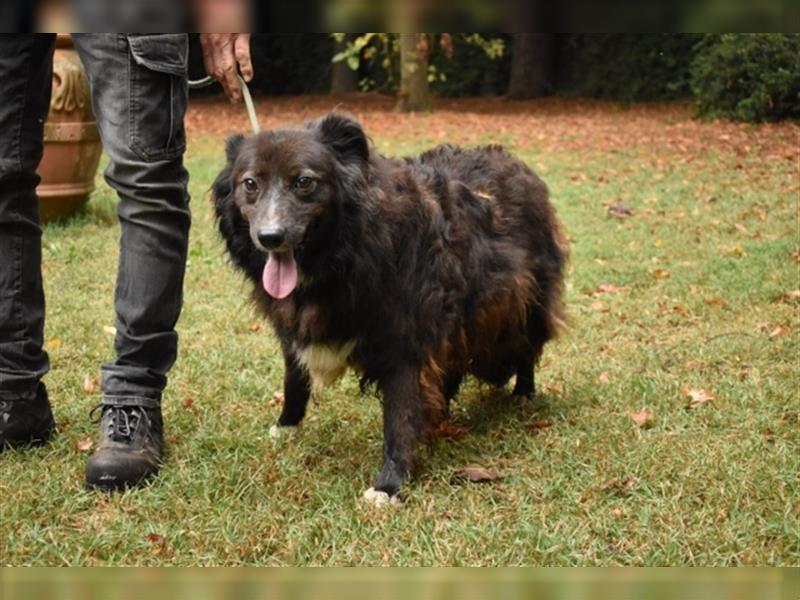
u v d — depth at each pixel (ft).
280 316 11.74
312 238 10.94
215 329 18.90
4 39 11.48
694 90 55.16
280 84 84.23
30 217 12.38
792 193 32.50
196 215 30.73
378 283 11.23
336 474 12.30
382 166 11.67
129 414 12.01
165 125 11.53
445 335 12.12
